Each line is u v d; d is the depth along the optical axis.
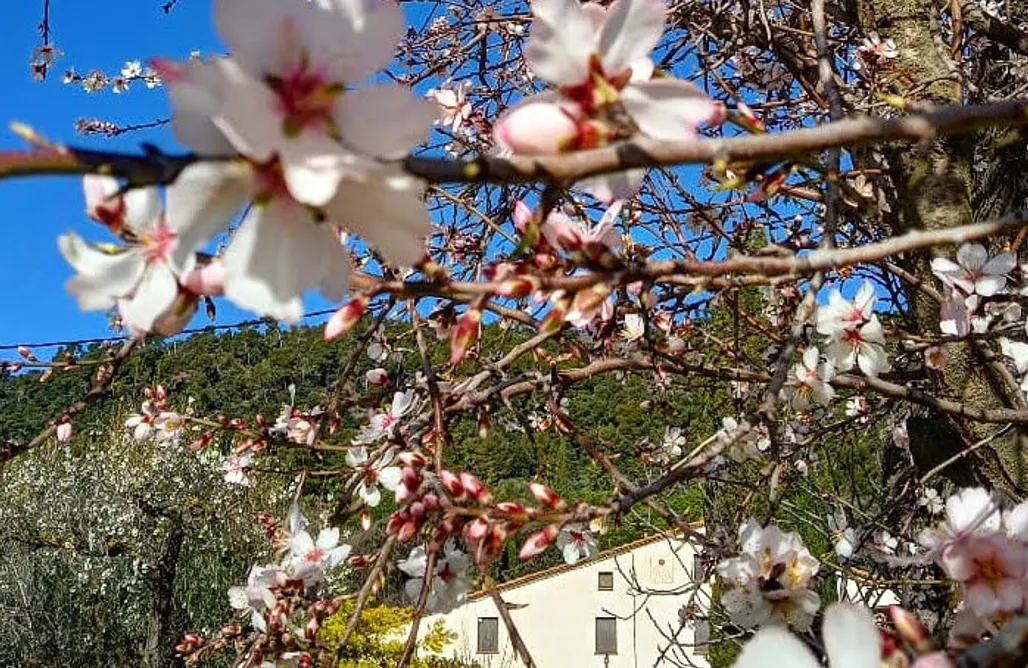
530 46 0.97
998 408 2.54
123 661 12.90
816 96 2.84
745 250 2.93
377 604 8.27
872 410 4.00
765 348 3.70
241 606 2.70
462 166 0.80
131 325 0.95
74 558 13.10
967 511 1.36
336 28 0.83
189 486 13.23
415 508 1.72
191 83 0.78
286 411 3.41
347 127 0.80
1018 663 0.73
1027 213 1.04
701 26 3.48
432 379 2.00
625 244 1.75
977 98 2.99
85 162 0.72
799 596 1.69
